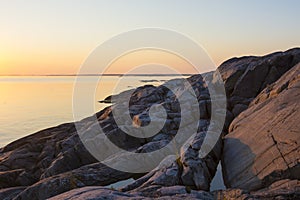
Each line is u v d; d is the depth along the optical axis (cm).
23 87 12938
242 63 2030
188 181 995
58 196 720
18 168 2000
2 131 3466
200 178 997
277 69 1781
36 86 13712
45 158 2019
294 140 892
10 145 2353
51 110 5053
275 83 1545
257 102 1533
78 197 672
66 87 12719
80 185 1416
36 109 5200
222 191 878
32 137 2433
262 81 1797
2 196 1608
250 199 745
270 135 1013
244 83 1825
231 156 1125
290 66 1773
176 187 900
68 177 1446
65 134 2356
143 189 920
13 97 7669
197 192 888
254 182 922
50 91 10025
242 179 976
